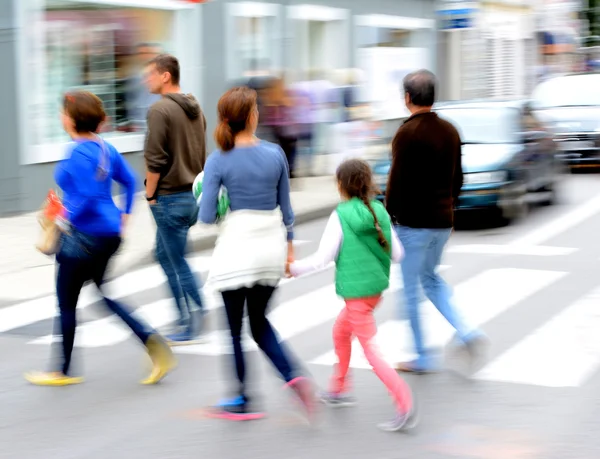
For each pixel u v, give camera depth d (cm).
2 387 1270
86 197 1202
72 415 1155
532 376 1273
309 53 4322
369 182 1119
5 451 1041
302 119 3512
